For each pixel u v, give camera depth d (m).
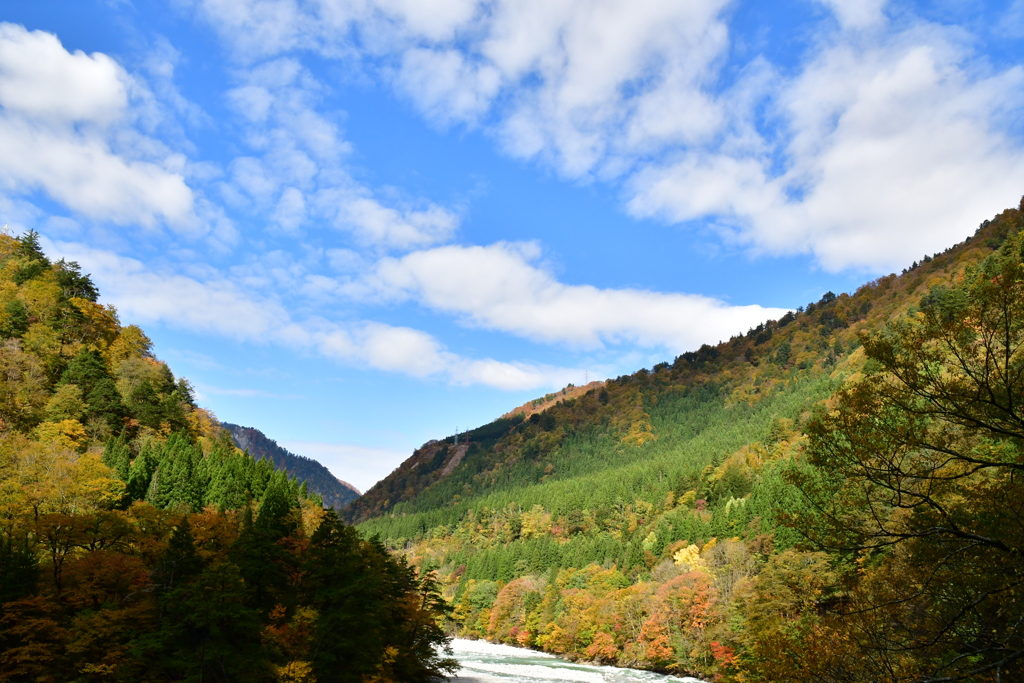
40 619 45.47
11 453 73.19
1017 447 18.77
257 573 63.03
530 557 185.75
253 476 113.00
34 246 147.50
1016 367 18.27
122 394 123.00
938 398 18.59
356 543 74.06
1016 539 17.33
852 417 20.31
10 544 50.72
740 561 100.19
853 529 19.80
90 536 57.69
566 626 128.12
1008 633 17.30
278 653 55.44
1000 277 18.48
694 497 196.62
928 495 19.38
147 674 46.97
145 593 53.44
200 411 157.38
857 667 19.81
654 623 103.31
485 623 161.25
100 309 144.25
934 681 17.28
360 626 62.75
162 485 94.31
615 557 164.62
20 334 114.44
